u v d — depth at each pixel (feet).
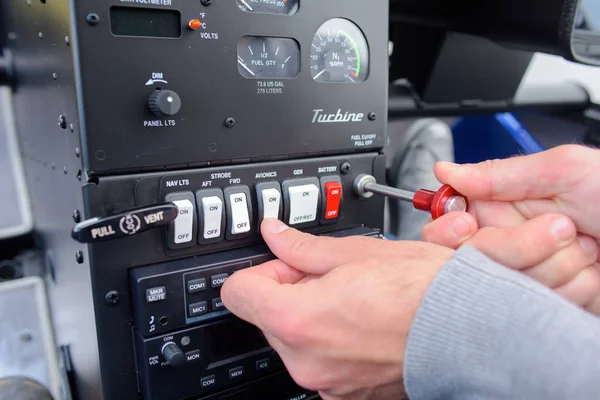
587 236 2.44
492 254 2.25
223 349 2.65
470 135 6.03
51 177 2.99
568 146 2.34
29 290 4.05
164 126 2.33
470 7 4.28
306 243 2.32
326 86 2.77
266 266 2.43
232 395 2.77
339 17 2.77
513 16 4.05
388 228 5.34
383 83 2.98
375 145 3.01
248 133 2.56
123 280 2.40
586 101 5.94
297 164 2.75
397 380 2.05
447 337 1.76
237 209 2.54
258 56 2.57
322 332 2.00
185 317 2.48
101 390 2.49
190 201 2.43
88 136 2.18
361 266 2.04
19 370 3.91
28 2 2.78
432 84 5.01
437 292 1.79
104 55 2.16
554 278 2.34
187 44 2.34
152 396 2.48
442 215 2.47
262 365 2.75
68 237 2.72
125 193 2.31
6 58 3.65
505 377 1.67
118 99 2.22
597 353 1.59
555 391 1.60
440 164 2.55
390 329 1.90
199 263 2.49
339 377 2.12
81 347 2.86
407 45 5.03
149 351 2.43
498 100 5.45
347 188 2.96
